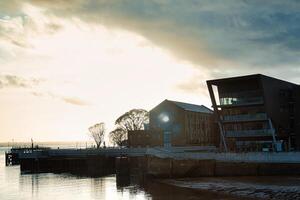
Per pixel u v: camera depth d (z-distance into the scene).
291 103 86.81
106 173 91.06
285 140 85.31
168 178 72.31
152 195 55.69
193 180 67.50
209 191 56.69
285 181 57.94
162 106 109.12
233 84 86.06
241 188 56.09
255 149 82.06
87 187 66.25
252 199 49.50
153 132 107.94
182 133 104.75
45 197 57.06
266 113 80.38
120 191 60.91
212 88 87.12
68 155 101.25
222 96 87.69
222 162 67.81
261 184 57.19
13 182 75.38
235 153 67.44
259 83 80.94
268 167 63.66
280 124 83.12
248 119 82.69
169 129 106.75
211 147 98.38
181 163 71.38
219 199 50.16
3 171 101.50
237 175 66.00
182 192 57.06
